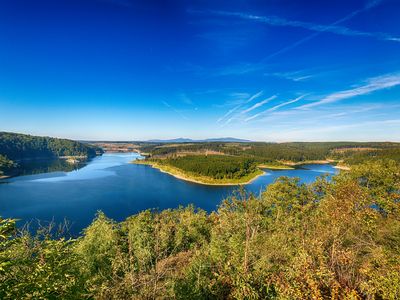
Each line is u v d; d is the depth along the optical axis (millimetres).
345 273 12438
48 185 119812
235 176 146625
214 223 36844
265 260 14758
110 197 98000
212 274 15797
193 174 154625
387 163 39531
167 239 28062
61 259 10555
